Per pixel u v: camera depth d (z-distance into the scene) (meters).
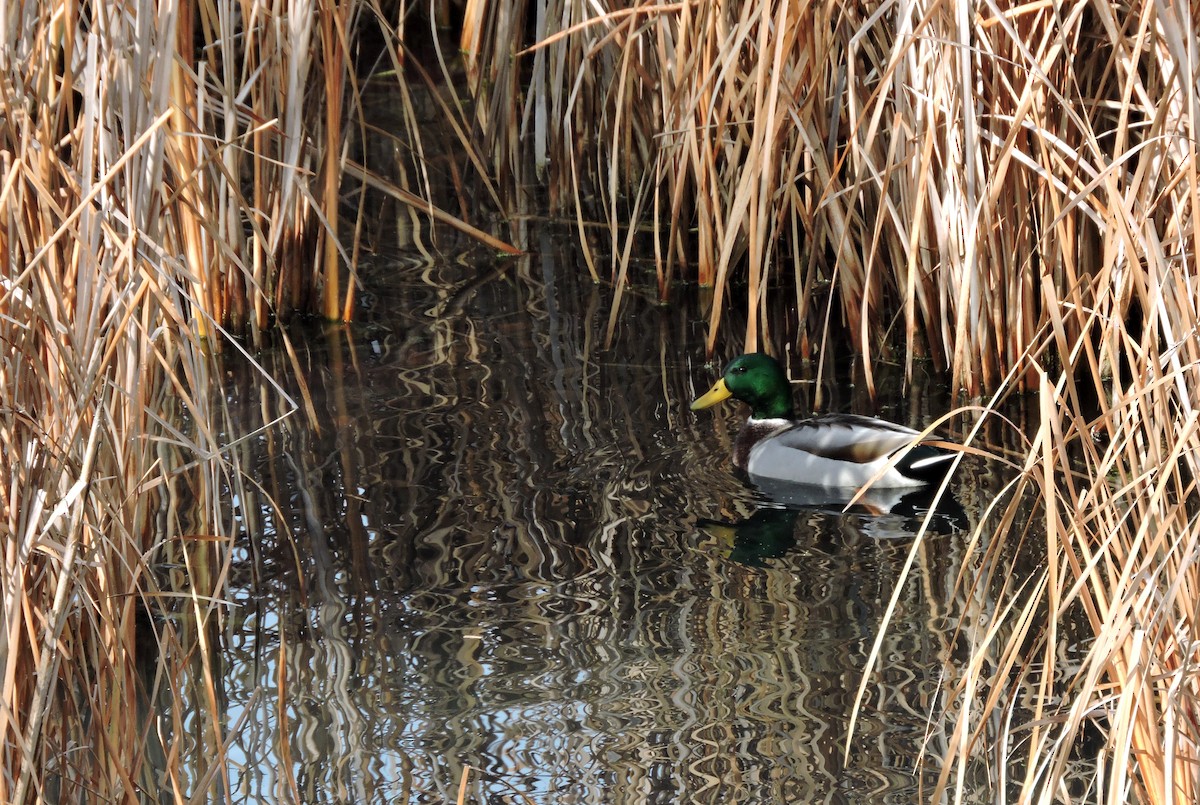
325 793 7.43
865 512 10.95
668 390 13.35
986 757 6.77
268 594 9.62
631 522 10.75
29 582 6.04
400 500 11.05
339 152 14.91
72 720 7.11
